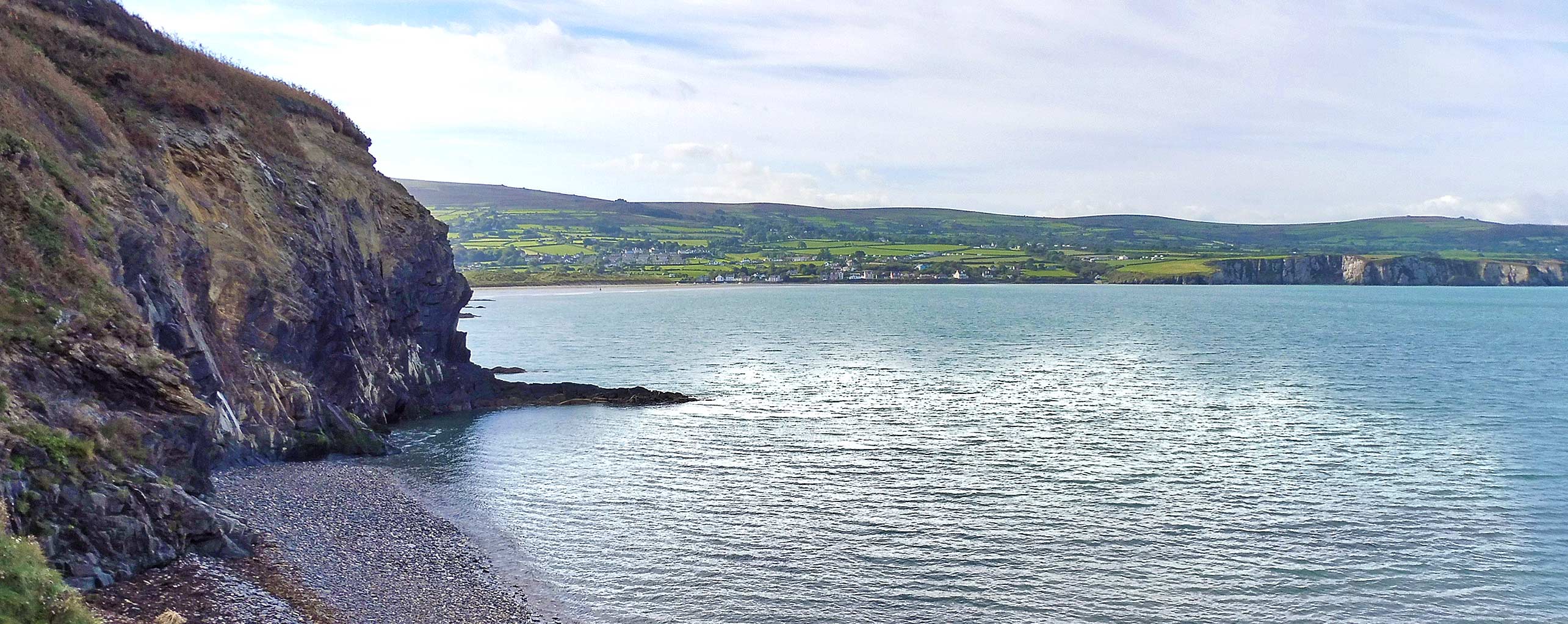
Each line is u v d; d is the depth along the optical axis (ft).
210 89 178.70
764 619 94.99
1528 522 128.06
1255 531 123.54
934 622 95.30
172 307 123.13
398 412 198.18
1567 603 102.01
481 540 115.24
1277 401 229.66
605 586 102.12
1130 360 325.01
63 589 64.13
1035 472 154.61
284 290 158.92
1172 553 115.24
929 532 122.31
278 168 182.39
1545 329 471.62
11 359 85.40
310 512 115.65
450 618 89.76
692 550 114.01
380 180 224.33
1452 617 98.53
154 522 85.15
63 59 152.66
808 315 598.75
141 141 147.95
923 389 252.01
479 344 394.73
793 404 223.92
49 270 97.91
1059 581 106.22
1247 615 98.22
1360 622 97.14
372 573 98.12
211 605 78.02
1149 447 173.88
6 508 70.90
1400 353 347.36
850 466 158.10
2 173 102.01
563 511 129.18
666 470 154.92
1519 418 205.77
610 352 358.84
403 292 212.64
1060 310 647.15
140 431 91.30
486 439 180.55
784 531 121.80
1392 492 142.31
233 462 132.26
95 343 94.79
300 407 153.38
